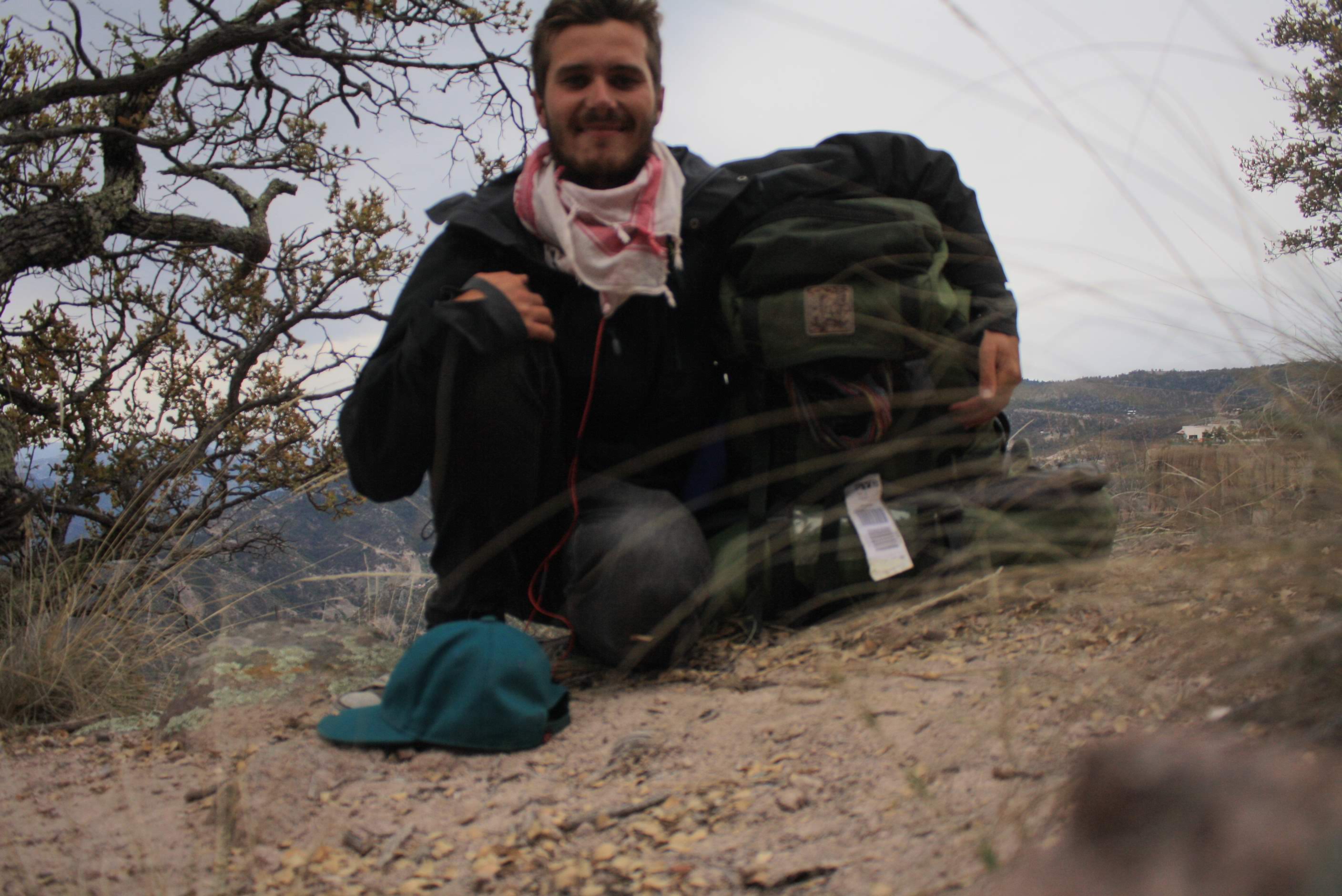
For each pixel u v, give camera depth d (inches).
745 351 109.2
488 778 83.4
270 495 331.0
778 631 112.6
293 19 334.0
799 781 70.2
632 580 103.7
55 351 350.3
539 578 118.3
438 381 101.3
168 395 381.7
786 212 110.8
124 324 362.6
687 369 115.1
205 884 68.7
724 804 69.4
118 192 334.0
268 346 389.4
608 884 61.4
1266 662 47.3
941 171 119.2
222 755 97.0
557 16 108.9
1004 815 51.1
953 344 106.7
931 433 111.1
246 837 75.8
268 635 126.0
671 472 121.8
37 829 82.6
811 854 59.0
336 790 83.0
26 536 183.0
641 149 111.7
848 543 108.1
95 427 357.1
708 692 97.6
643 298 110.7
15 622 138.6
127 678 133.2
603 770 81.7
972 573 98.7
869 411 110.3
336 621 133.4
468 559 107.5
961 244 117.0
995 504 104.8
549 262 108.9
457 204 112.9
